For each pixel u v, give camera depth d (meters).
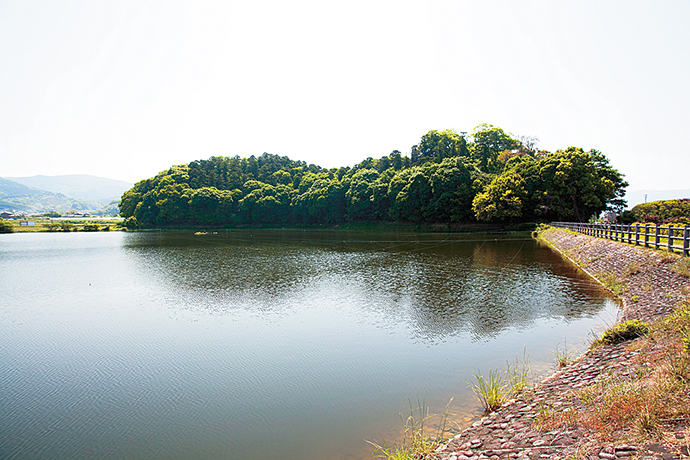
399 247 41.91
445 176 62.06
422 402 8.81
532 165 56.81
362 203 75.88
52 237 71.25
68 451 7.69
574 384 8.10
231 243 51.53
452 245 42.38
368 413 8.54
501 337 12.95
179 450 7.56
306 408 8.96
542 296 18.06
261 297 20.08
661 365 7.12
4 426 8.69
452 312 16.14
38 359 12.55
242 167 116.62
